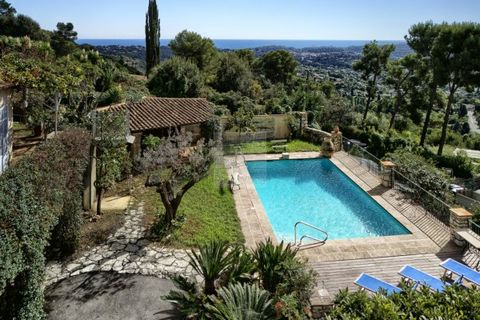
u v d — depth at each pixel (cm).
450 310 650
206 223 1320
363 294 755
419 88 3391
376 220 1507
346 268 1075
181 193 1280
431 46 2967
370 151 2677
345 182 1947
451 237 1235
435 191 1672
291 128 2723
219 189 1672
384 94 3916
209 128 2361
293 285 823
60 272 1009
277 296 778
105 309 873
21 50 1728
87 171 1343
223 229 1284
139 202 1469
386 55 3666
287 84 6250
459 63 2561
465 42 2553
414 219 1415
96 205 1425
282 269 861
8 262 594
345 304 730
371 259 1127
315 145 2584
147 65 4472
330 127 3080
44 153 916
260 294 748
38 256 726
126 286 957
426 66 3084
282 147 2419
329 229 1433
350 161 2172
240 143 2469
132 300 905
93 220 1293
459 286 763
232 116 2670
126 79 3406
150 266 1045
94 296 916
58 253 1090
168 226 1254
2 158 1204
